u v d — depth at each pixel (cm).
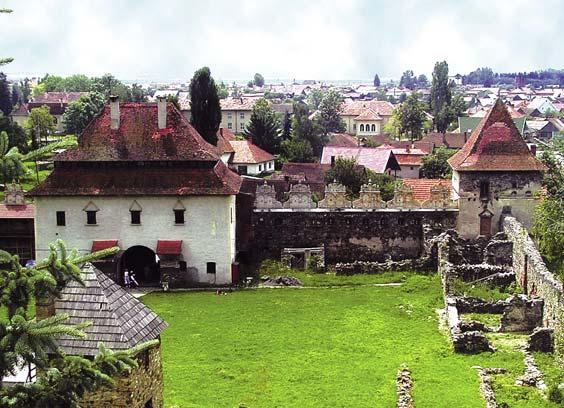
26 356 1883
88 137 7138
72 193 6938
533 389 4253
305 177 12125
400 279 7056
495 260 7069
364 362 4816
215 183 6944
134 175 7012
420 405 4000
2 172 1981
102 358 2117
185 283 7025
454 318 5506
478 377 4459
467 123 19838
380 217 7762
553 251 6556
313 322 5753
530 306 5403
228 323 5750
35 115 17738
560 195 7356
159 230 7012
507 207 7669
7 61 2033
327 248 7806
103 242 7012
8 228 7619
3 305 1984
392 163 12756
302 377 4544
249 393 4281
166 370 4691
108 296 2948
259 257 7719
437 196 7750
